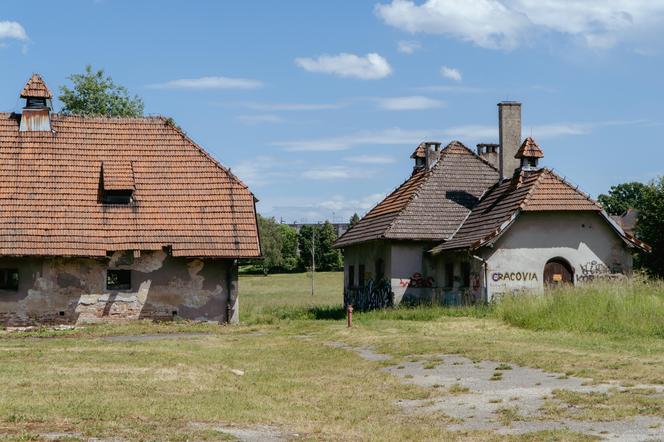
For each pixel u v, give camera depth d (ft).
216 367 66.08
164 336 96.63
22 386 53.42
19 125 119.85
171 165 119.65
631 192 376.48
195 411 45.93
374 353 75.05
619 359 61.52
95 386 53.83
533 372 58.18
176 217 114.11
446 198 132.77
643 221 166.61
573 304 90.84
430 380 58.23
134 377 58.44
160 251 111.86
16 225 109.09
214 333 100.32
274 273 407.44
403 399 52.01
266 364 69.41
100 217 112.57
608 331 82.53
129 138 122.21
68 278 109.19
